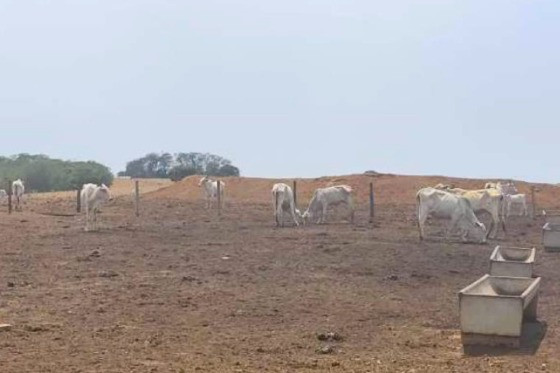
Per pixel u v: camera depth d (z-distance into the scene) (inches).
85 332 517.0
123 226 1256.8
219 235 1139.3
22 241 1032.2
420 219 1100.5
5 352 455.5
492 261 674.8
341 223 1390.3
